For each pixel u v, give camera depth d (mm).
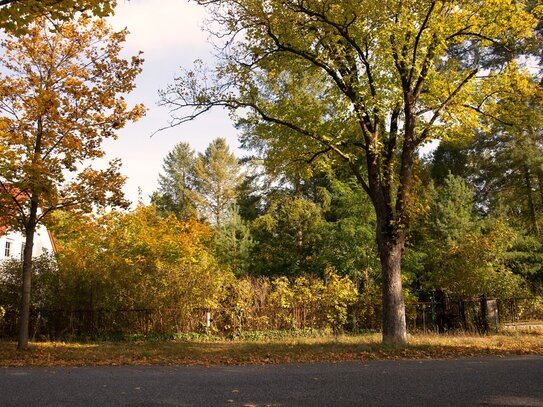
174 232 22547
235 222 34750
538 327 18562
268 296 19297
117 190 14742
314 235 29844
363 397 6512
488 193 35250
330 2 12781
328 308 19438
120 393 6996
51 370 9859
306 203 30469
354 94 14102
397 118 14727
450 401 6180
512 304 20875
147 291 18031
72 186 14492
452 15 13914
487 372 8539
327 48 13859
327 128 14484
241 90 14211
